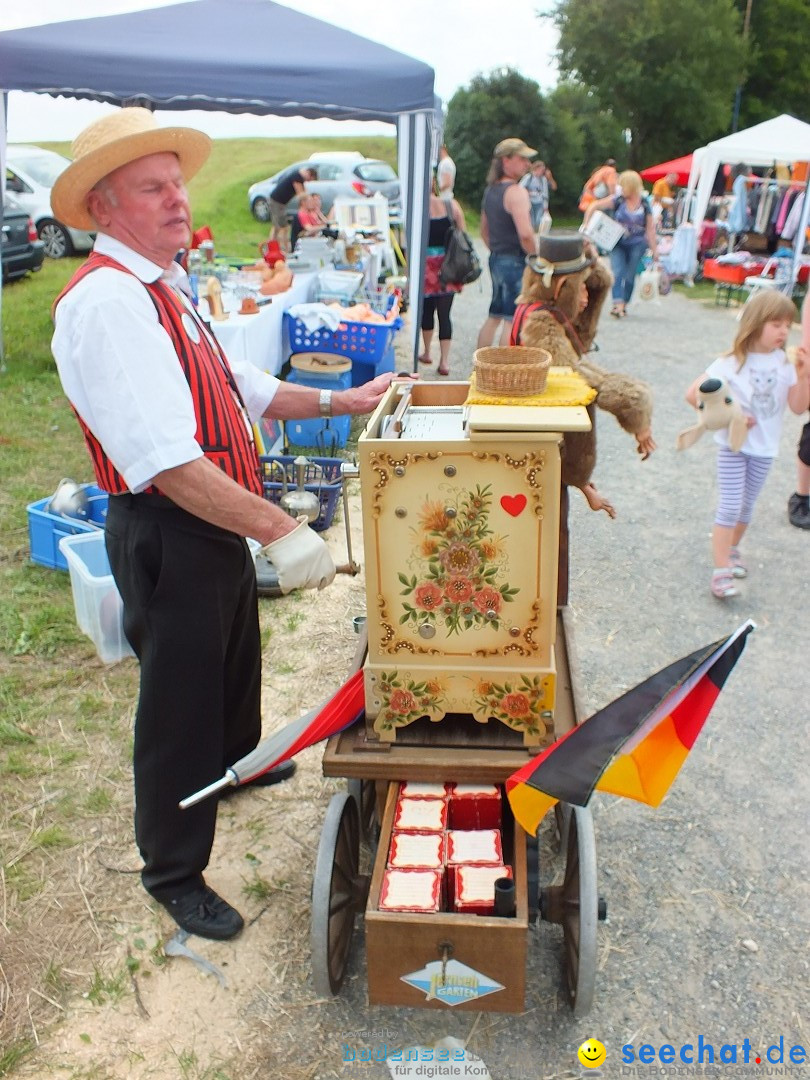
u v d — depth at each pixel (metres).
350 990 2.23
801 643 3.83
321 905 2.02
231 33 6.12
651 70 29.52
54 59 5.73
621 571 4.46
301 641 3.74
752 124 33.50
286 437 5.45
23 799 2.83
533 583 2.05
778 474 5.79
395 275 10.09
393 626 2.13
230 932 2.34
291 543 1.95
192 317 2.09
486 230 6.79
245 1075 2.01
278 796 2.87
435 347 8.87
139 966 2.28
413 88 6.08
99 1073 2.02
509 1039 2.10
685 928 2.42
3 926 2.38
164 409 1.84
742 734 3.24
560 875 2.50
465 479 1.98
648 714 1.71
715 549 4.13
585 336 3.12
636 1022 2.15
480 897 1.94
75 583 3.61
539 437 1.91
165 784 2.21
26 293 9.95
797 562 4.55
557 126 26.11
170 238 1.94
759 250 13.20
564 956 2.27
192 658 2.11
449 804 2.19
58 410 6.43
